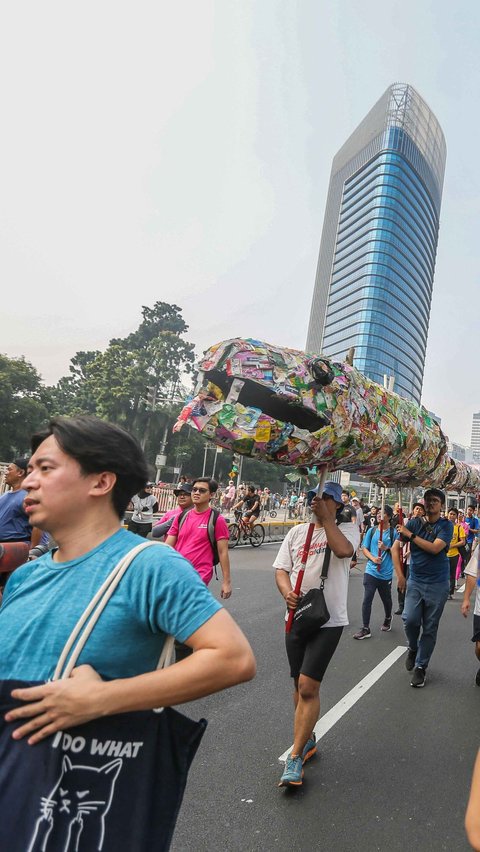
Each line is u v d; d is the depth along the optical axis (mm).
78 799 1152
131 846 1163
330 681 5078
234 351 2896
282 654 5820
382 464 3559
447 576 5285
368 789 3166
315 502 3361
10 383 41812
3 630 1271
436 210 118438
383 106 106438
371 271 97812
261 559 13648
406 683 5133
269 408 2955
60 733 1154
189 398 2984
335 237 114312
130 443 1438
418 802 3053
